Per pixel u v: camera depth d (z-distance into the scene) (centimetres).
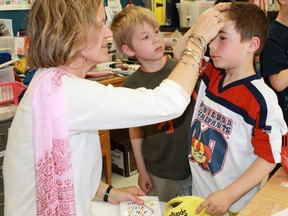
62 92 93
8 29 250
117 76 254
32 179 101
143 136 173
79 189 102
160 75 158
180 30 299
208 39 101
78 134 100
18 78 219
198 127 127
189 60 98
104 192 129
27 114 98
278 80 169
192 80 97
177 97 94
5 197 107
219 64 116
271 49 171
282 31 174
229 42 112
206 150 123
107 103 91
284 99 176
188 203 110
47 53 98
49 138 94
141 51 158
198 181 130
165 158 166
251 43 114
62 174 95
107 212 124
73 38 95
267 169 107
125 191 129
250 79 114
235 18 111
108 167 265
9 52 220
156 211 120
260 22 115
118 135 288
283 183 105
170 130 161
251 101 110
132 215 119
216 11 107
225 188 109
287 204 94
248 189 108
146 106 92
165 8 304
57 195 96
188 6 296
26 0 265
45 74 98
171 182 169
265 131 106
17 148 101
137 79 164
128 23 159
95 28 99
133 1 337
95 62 106
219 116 119
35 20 98
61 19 94
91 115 92
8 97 197
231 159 117
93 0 98
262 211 92
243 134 113
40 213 98
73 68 104
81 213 103
